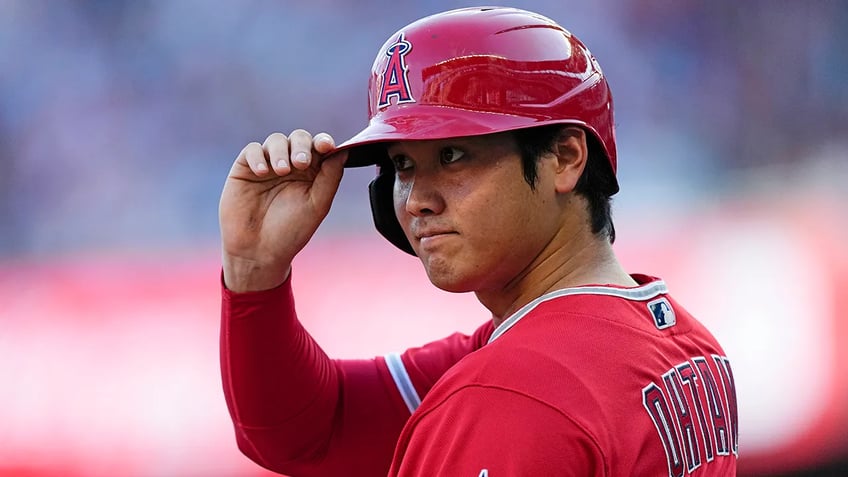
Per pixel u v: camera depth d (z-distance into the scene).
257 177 6.86
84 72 29.83
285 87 30.98
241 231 6.88
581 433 4.89
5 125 29.11
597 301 5.64
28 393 19.77
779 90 29.98
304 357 7.31
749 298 21.41
